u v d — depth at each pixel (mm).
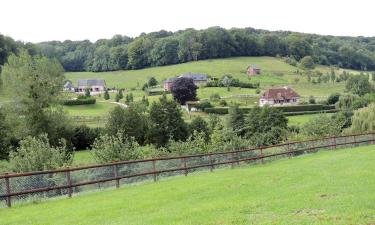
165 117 78500
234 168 29672
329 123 54281
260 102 137500
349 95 120625
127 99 133500
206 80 182500
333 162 26375
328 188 16984
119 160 31188
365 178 18766
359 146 42062
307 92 168250
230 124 81000
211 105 123062
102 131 77812
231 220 12719
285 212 13406
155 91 157875
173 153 36312
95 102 129500
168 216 14039
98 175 21656
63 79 75500
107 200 18516
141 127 79250
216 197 17375
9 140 66062
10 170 28297
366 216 12055
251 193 17594
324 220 11875
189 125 81250
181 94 134750
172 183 22578
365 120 57688
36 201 19297
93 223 13930
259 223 12047
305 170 23531
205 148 38094
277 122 78000
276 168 26438
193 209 14969
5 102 72062
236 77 197625
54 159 28797
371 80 185625
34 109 72062
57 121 73500
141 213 15266
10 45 163500
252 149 31719
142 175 23734
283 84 185625
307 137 51438
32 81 71188
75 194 20812
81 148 77875
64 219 14977
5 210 17578
